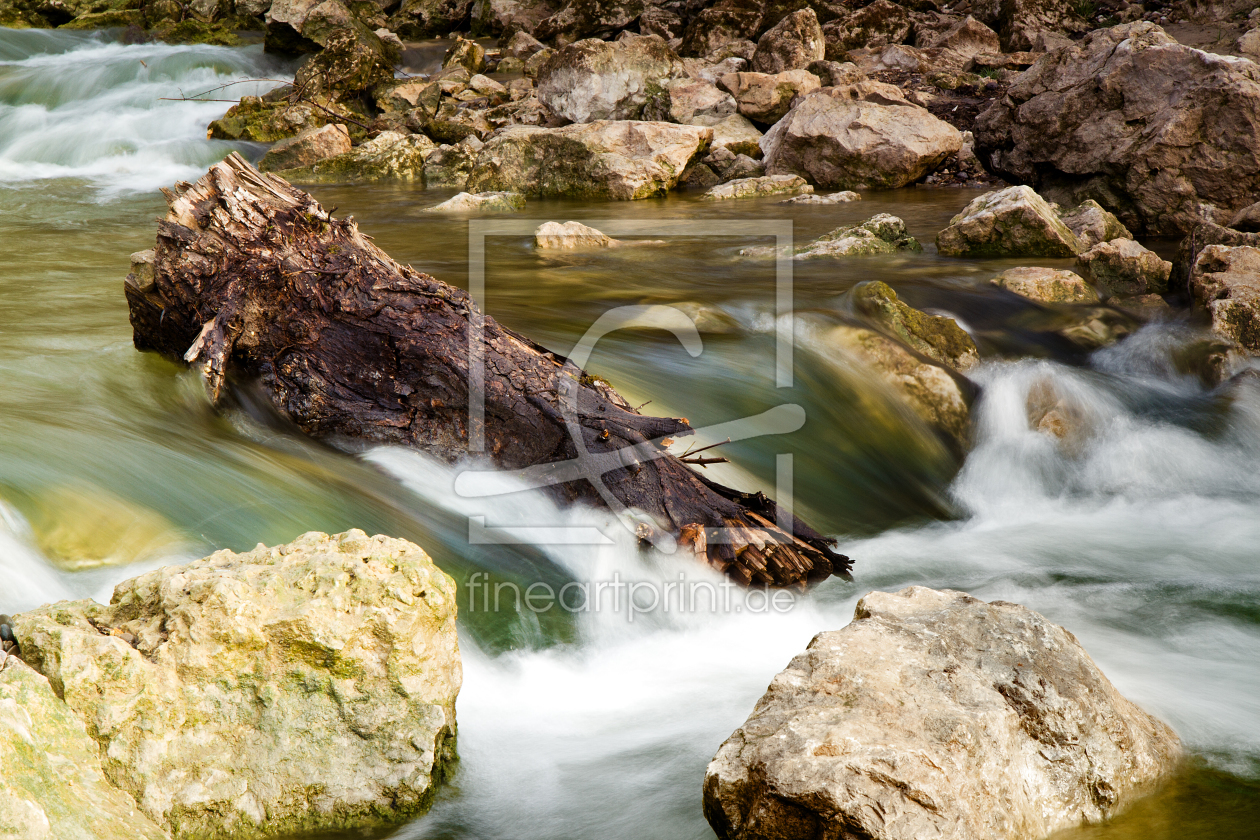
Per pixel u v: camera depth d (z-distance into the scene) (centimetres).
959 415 607
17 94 1944
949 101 1498
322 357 470
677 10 2156
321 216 513
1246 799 279
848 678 274
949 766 243
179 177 1452
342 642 269
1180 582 453
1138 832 266
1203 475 588
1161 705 332
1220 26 1540
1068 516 549
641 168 1291
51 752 237
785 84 1480
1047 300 766
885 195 1266
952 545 502
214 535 384
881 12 1855
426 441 451
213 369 466
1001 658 285
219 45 2444
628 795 291
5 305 691
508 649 361
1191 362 671
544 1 2330
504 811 284
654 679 356
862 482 548
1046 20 1744
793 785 239
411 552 293
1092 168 1094
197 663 261
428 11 2494
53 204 1216
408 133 1622
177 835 254
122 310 684
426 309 464
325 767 270
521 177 1329
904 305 669
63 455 425
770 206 1210
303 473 441
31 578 345
